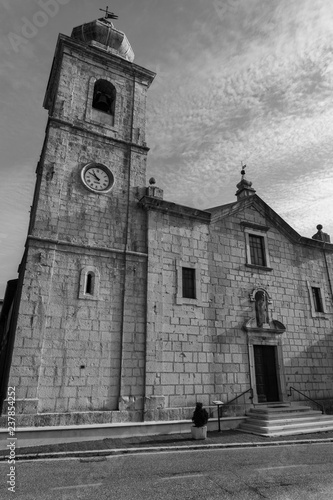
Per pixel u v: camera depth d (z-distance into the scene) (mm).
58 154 16250
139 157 18312
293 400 17672
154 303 15680
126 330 14820
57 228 15031
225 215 19359
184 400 14938
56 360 13219
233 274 18406
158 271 16312
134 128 18906
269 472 9055
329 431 14844
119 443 12180
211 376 15883
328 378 19156
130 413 13758
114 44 20688
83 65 18844
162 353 15133
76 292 14422
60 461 10203
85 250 15188
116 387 13953
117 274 15531
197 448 11750
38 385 12641
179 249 17281
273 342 18125
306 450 11594
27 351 12836
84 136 17250
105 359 14086
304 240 21594
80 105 17906
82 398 13234
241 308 17922
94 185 16641
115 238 16141
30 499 7227
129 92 19797
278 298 19406
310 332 19672
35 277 13836
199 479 8508
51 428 12125
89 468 9461
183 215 17938
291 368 18250
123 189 17281
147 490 7766
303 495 7398
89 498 7293
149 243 16562
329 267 22266
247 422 15406
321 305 20875
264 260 19891
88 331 14133
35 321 13289
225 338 16891
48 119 16734
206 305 16969
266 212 20891
